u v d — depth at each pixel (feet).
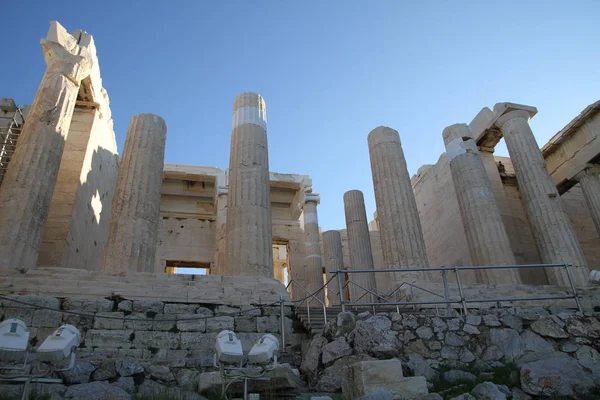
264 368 19.92
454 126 62.69
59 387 20.31
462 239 69.67
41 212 37.91
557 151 72.38
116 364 23.35
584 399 21.50
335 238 80.43
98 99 55.26
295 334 35.65
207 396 22.31
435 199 79.20
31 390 19.38
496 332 29.43
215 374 22.67
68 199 48.29
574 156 68.95
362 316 30.60
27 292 32.12
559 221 55.67
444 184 76.38
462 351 28.55
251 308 35.55
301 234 87.56
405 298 43.65
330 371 25.48
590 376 23.41
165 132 50.08
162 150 48.49
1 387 19.10
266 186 46.73
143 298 33.94
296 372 27.61
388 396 19.63
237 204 44.47
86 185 52.75
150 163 45.91
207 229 82.48
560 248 54.03
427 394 21.03
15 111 53.36
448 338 28.96
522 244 68.33
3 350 16.96
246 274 40.70
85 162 51.78
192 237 81.05
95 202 57.31
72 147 51.57
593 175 66.54
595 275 37.93
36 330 30.45
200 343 32.68
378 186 52.85
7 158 49.47
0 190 38.47
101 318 31.86
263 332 34.76
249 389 22.75
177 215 82.23
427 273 46.68
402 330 29.07
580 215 77.66
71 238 48.06
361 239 70.13
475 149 60.75
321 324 34.14
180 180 81.61
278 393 23.50
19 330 17.67
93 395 19.98
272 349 19.99
